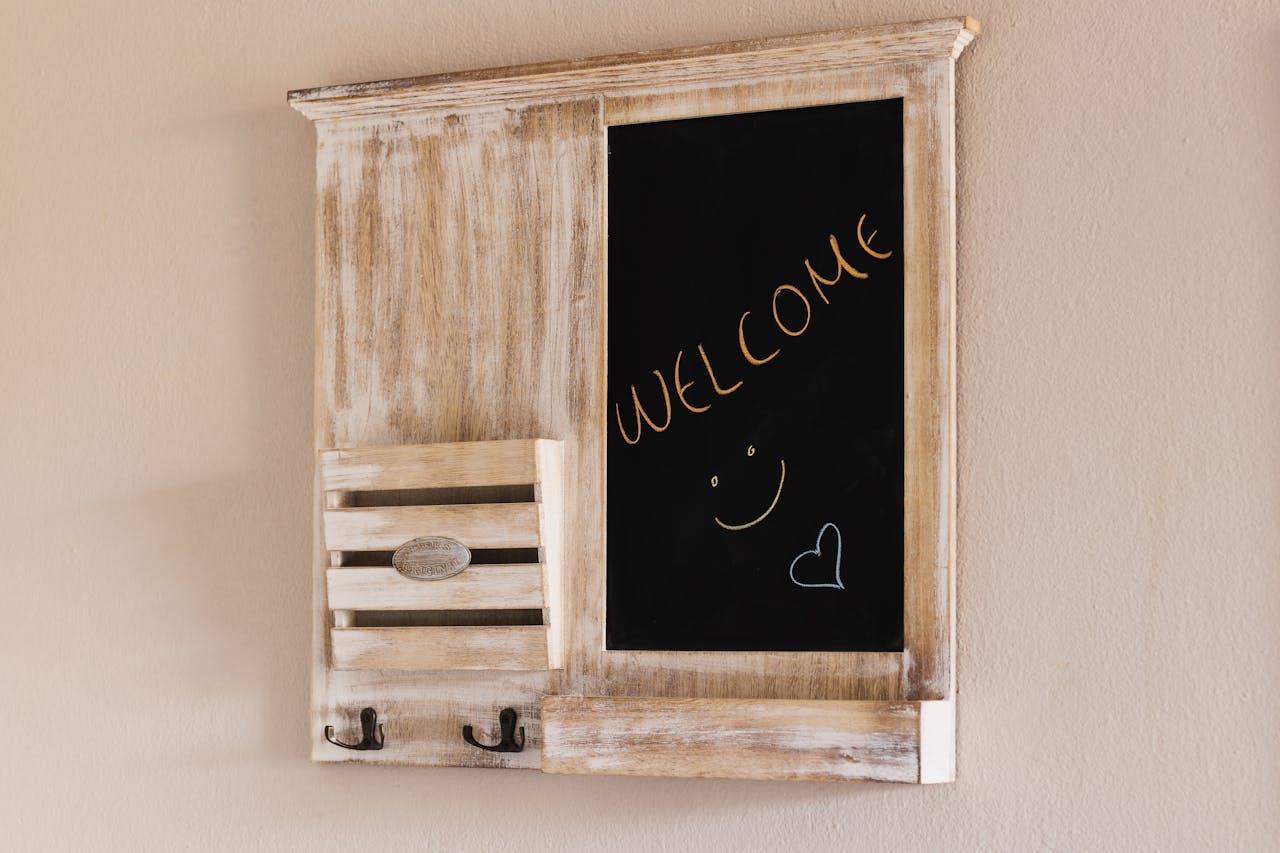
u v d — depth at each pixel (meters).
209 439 1.59
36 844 1.61
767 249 1.37
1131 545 1.27
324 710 1.49
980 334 1.33
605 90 1.44
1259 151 1.25
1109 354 1.29
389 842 1.49
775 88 1.38
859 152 1.34
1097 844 1.26
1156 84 1.29
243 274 1.60
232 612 1.57
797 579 1.33
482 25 1.52
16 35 1.68
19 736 1.63
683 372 1.39
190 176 1.62
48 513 1.64
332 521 1.45
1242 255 1.25
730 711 1.31
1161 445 1.27
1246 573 1.23
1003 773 1.29
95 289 1.65
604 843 1.41
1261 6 1.26
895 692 1.29
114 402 1.63
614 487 1.40
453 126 1.49
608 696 1.38
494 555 1.43
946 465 1.30
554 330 1.44
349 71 1.57
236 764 1.55
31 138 1.68
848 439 1.33
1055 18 1.32
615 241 1.43
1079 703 1.27
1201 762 1.24
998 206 1.33
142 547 1.61
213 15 1.63
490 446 1.40
